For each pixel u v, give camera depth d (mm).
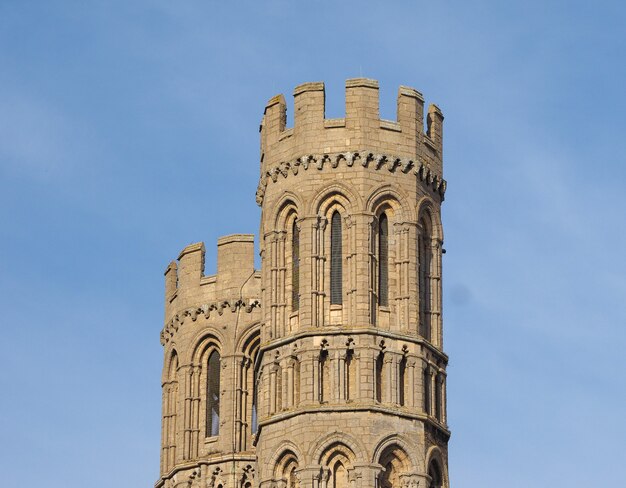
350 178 184500
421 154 188375
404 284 183625
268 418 180500
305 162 185500
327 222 184375
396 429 177750
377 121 186625
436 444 181250
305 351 179625
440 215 190500
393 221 185375
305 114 187125
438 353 184875
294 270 185375
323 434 176625
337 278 183000
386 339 180500
